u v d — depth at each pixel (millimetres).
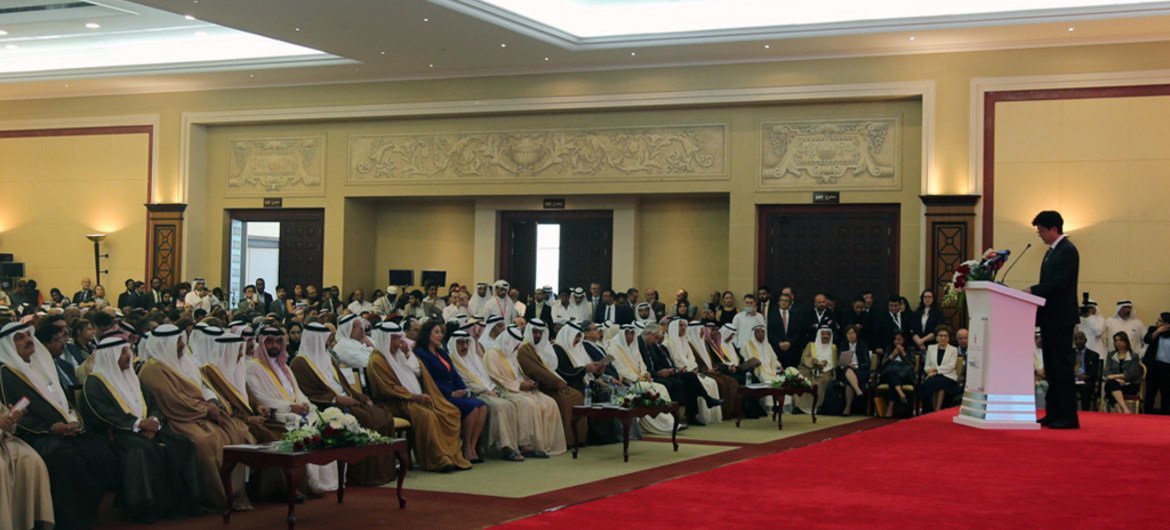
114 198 23438
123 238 23375
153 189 23062
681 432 13859
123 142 23375
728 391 15703
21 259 24141
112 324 9430
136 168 23250
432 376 10703
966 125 18016
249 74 21500
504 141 21062
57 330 7676
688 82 19609
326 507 8109
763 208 19797
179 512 7805
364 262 22922
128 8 19078
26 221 24125
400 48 19141
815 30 17609
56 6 19625
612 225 21500
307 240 22938
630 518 5766
